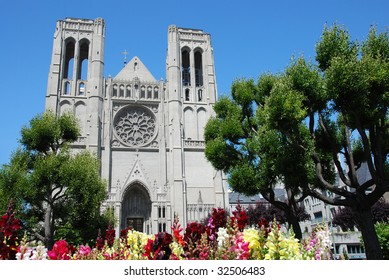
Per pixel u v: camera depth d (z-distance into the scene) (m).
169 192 65.75
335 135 23.67
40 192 30.98
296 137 20.59
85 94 69.19
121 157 66.88
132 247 10.73
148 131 70.62
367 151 17.77
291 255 7.21
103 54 72.50
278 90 20.11
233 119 28.27
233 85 29.66
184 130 71.31
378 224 26.80
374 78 17.36
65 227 35.09
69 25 73.19
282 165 21.77
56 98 66.56
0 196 29.08
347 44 19.86
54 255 7.38
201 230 9.20
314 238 9.30
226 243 7.17
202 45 80.06
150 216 65.38
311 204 79.06
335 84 17.77
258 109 26.55
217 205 65.81
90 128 65.44
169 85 73.38
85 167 33.19
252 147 26.03
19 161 32.09
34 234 31.44
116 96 70.81
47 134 33.59
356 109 17.69
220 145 28.09
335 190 19.50
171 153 68.31
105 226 34.66
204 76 77.62
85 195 31.62
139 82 73.00
